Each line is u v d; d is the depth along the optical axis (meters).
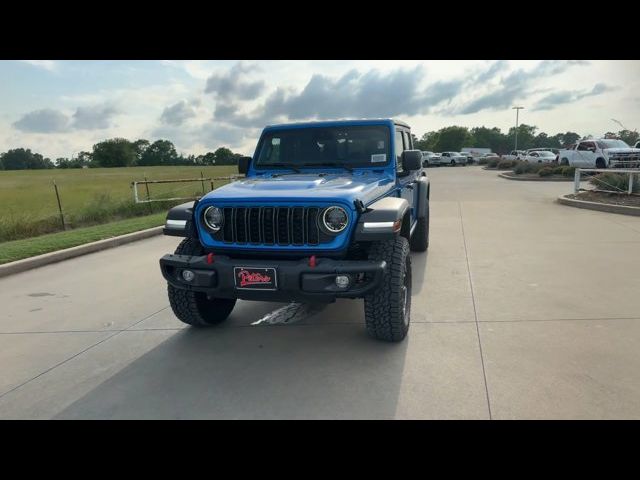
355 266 3.60
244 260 3.86
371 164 5.11
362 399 3.29
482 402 3.17
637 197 12.25
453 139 116.88
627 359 3.70
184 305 4.52
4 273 7.49
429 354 3.94
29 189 27.39
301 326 4.75
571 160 26.30
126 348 4.39
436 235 9.16
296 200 3.79
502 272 6.33
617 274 6.02
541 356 3.80
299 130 5.34
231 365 3.94
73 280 7.02
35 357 4.29
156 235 10.77
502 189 18.78
